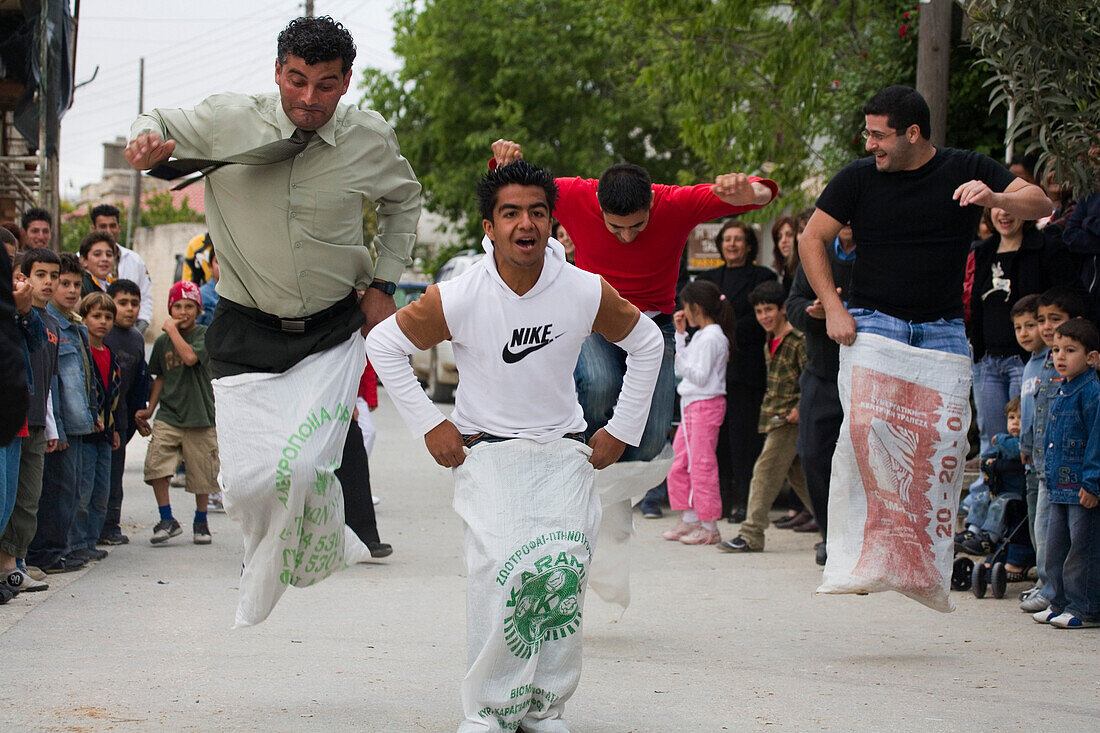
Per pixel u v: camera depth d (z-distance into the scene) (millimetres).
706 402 8445
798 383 8062
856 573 5363
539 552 3748
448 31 26641
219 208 4582
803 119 13836
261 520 4430
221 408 4492
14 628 5656
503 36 25922
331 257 4574
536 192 3807
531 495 3848
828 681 4840
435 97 26844
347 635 5617
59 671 4836
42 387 6406
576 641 3867
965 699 4566
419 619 5988
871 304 5535
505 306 3910
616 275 5293
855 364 5480
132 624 5781
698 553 8141
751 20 14125
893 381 5418
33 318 6039
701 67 14414
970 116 11438
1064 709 4426
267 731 4066
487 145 26438
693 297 8609
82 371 7184
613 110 26234
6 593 6246
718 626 5914
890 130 5309
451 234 35156
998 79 6609
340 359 4605
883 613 6227
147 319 10805
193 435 8219
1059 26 6188
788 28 14320
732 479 9641
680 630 5824
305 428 4402
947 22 9414
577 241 5316
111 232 10547
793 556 8016
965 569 6828
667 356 5391
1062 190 7168
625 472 5262
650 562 7797
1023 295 7195
